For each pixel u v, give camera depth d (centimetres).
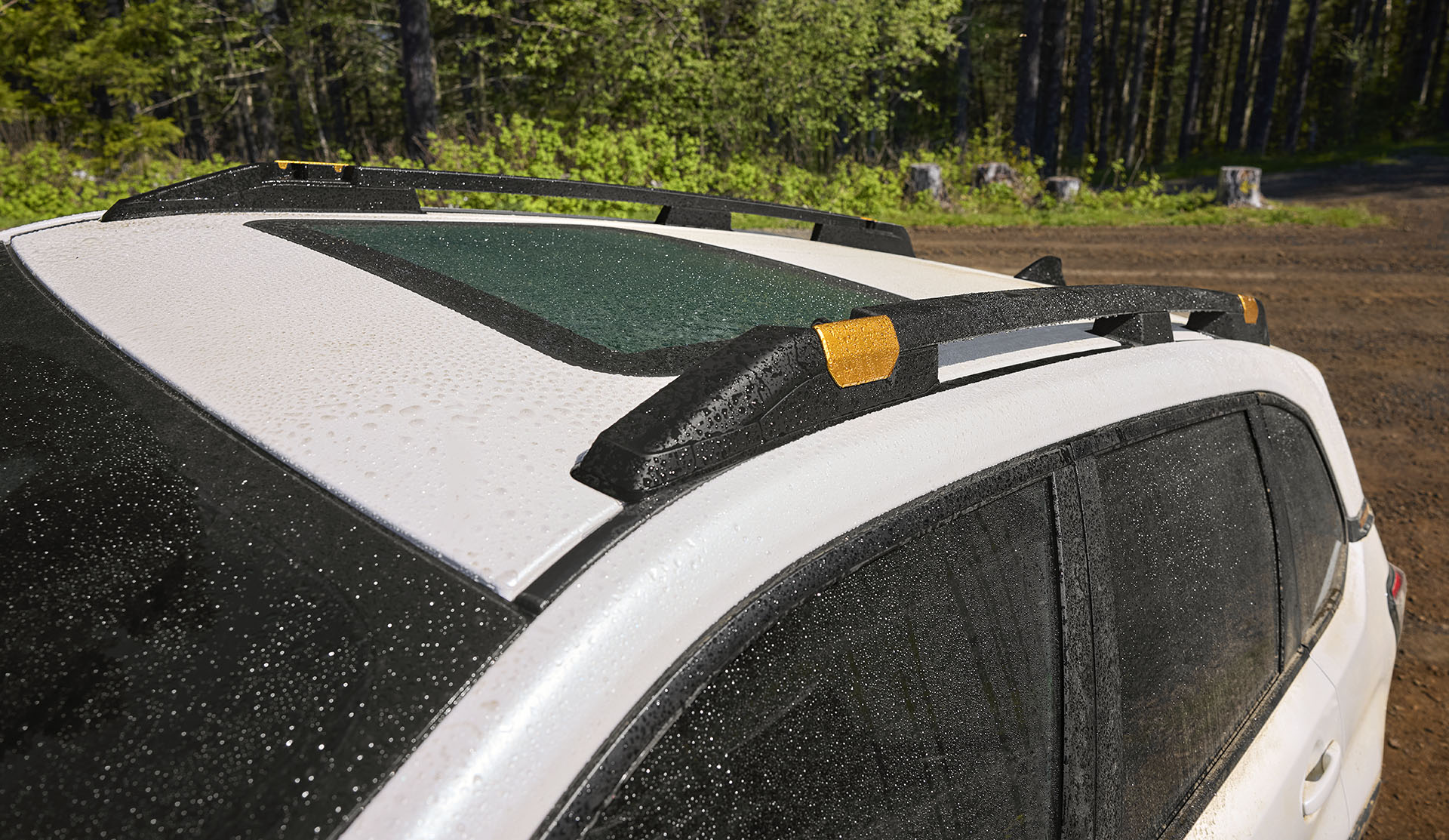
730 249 181
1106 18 4456
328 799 58
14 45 1398
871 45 1530
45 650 65
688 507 76
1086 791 112
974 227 1407
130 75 1555
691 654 72
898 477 89
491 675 64
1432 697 329
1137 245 1235
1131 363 127
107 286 123
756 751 76
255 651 65
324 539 74
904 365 97
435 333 108
